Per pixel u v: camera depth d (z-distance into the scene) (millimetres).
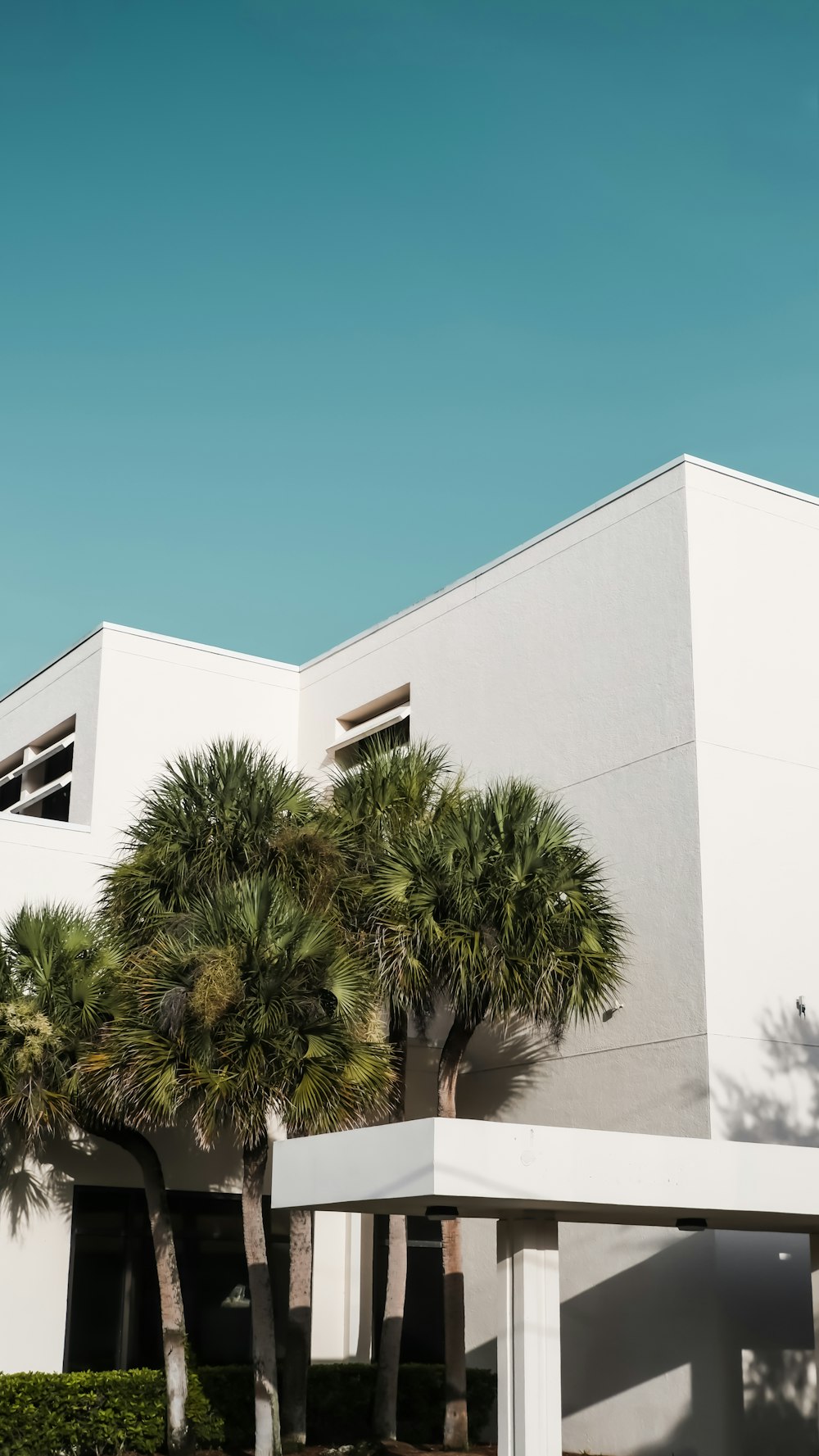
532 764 19594
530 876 16438
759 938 16969
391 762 18656
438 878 16453
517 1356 12266
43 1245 17969
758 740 17688
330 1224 20391
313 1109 15008
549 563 20125
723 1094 16094
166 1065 15188
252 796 17453
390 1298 17484
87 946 17266
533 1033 18766
